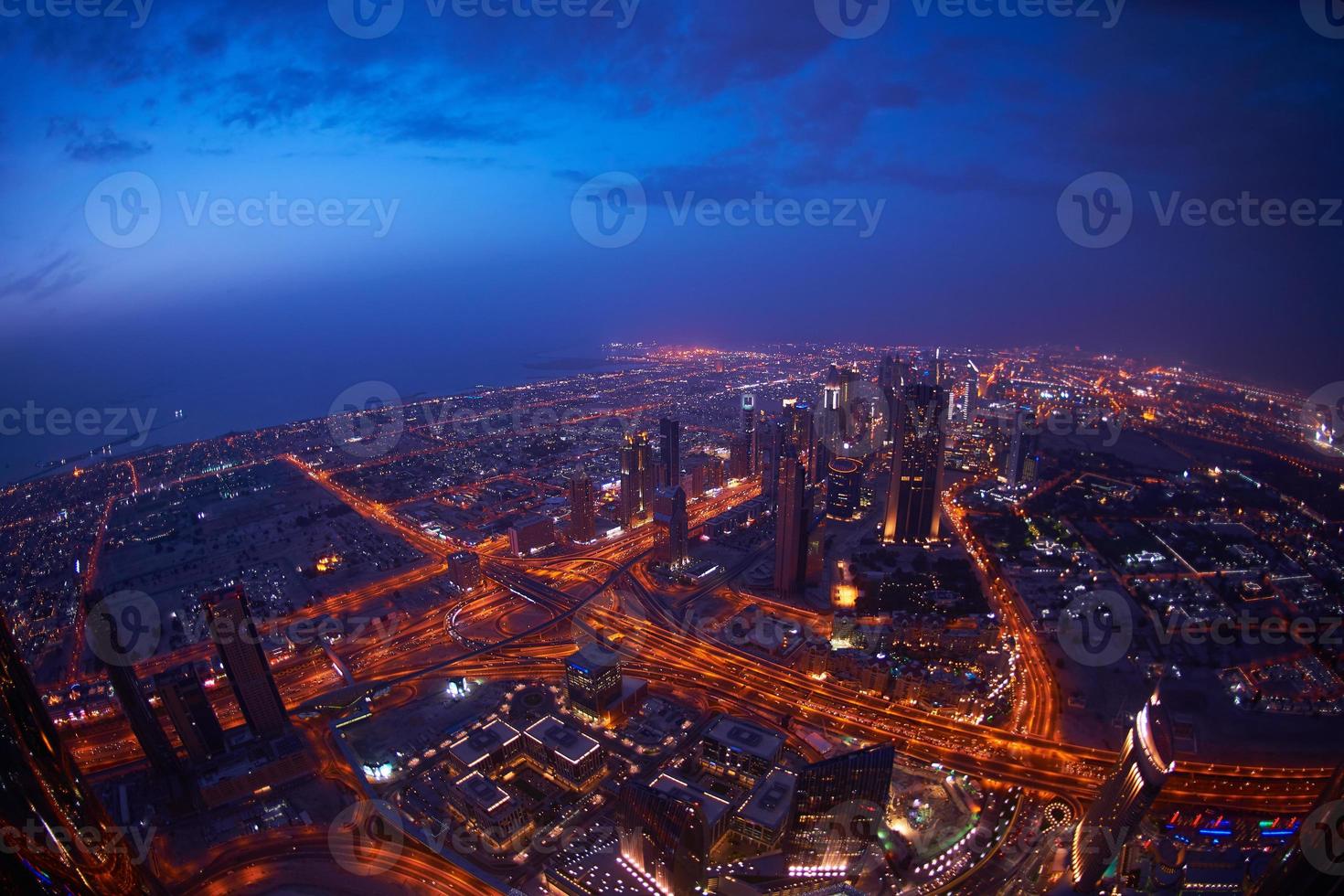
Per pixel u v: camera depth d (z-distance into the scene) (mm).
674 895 185000
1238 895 176750
